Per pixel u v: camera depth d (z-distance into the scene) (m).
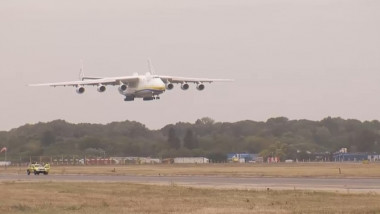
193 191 184.75
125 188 199.25
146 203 151.00
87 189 197.12
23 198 167.62
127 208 140.00
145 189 194.00
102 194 179.25
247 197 164.50
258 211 131.12
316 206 140.50
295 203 147.62
